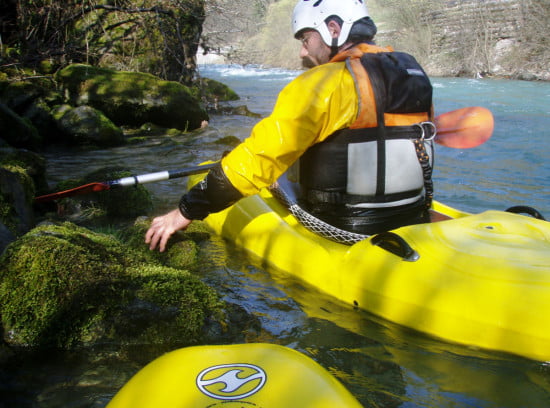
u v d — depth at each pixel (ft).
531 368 6.44
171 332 7.40
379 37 67.10
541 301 6.44
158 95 26.43
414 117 8.71
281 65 72.59
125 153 21.39
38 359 6.95
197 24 35.76
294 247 9.60
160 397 4.28
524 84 44.96
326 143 8.64
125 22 32.48
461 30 57.31
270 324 7.86
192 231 11.60
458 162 18.74
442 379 6.36
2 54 26.91
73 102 25.85
